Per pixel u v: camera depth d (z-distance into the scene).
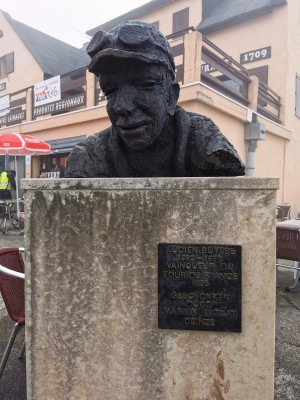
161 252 1.37
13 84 14.63
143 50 1.39
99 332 1.44
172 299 1.38
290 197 10.66
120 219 1.39
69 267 1.43
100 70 1.46
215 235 1.34
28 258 1.45
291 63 10.34
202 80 6.83
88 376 1.46
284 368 2.38
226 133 7.08
